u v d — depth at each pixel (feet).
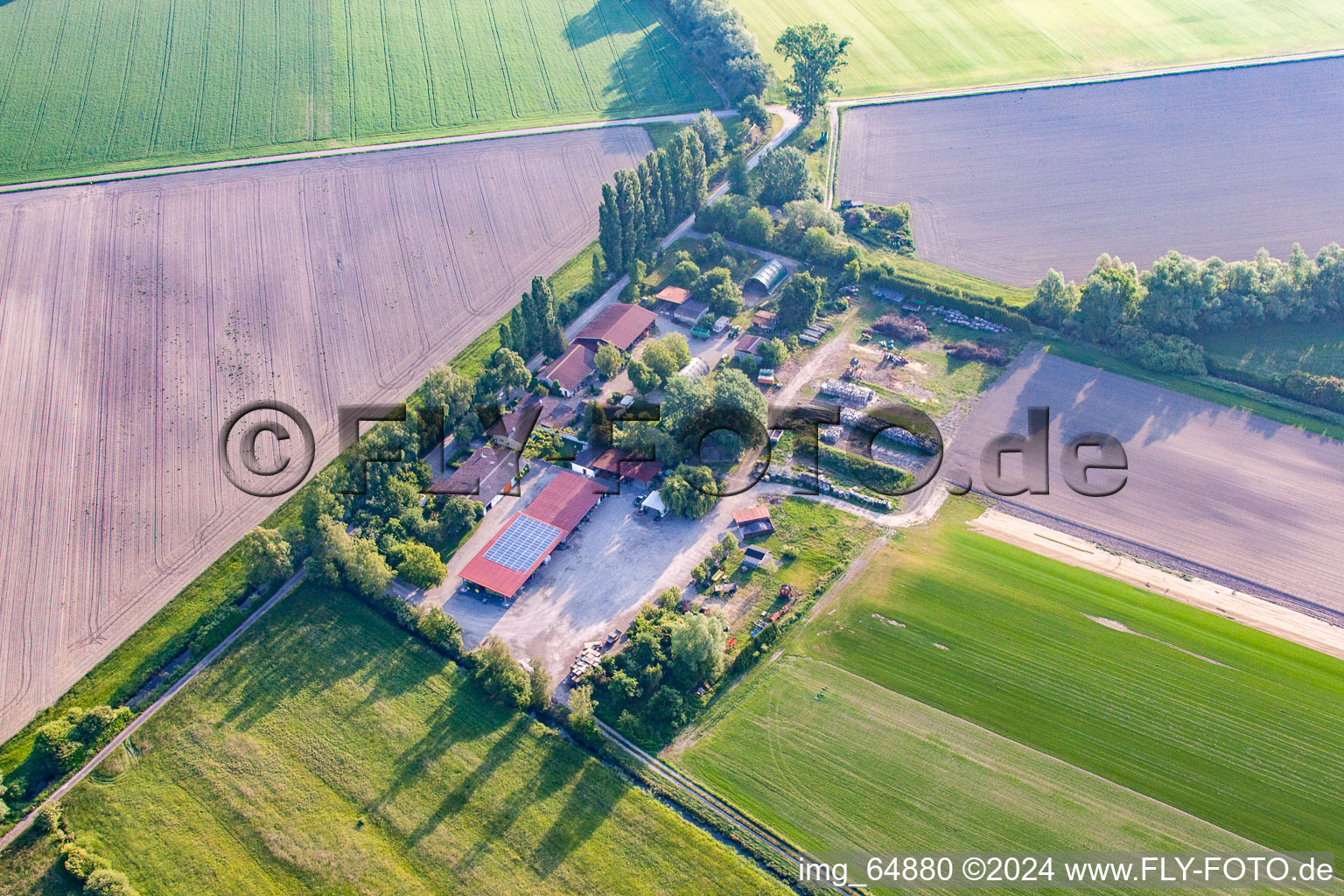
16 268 620.49
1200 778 341.41
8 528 450.30
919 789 341.62
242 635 400.88
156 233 652.89
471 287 611.47
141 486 473.67
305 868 320.29
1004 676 379.35
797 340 567.18
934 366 546.67
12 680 383.65
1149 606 406.41
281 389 534.78
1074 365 543.39
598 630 403.95
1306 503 456.04
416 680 383.04
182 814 337.11
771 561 431.84
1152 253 625.41
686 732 364.58
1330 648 386.73
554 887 314.35
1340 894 306.96
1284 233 632.79
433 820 334.24
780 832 330.34
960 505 461.37
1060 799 336.90
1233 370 533.96
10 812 337.72
